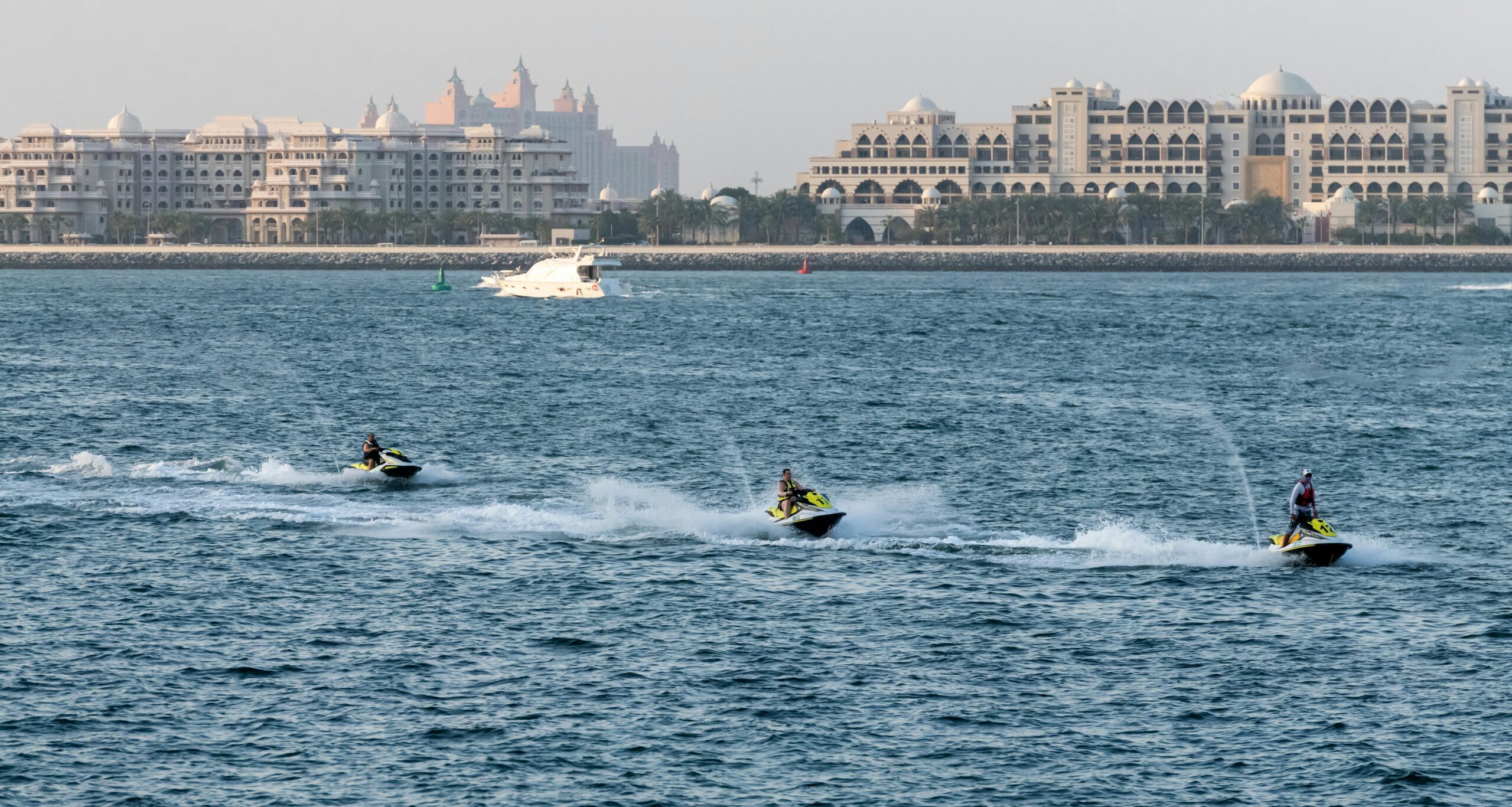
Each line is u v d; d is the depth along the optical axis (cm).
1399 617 9856
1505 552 11669
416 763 7619
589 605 10125
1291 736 7912
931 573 10950
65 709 8231
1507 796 7225
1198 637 9444
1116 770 7538
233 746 7806
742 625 9700
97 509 13012
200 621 9744
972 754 7719
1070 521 13112
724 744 7838
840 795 7294
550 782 7419
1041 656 9100
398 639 9412
